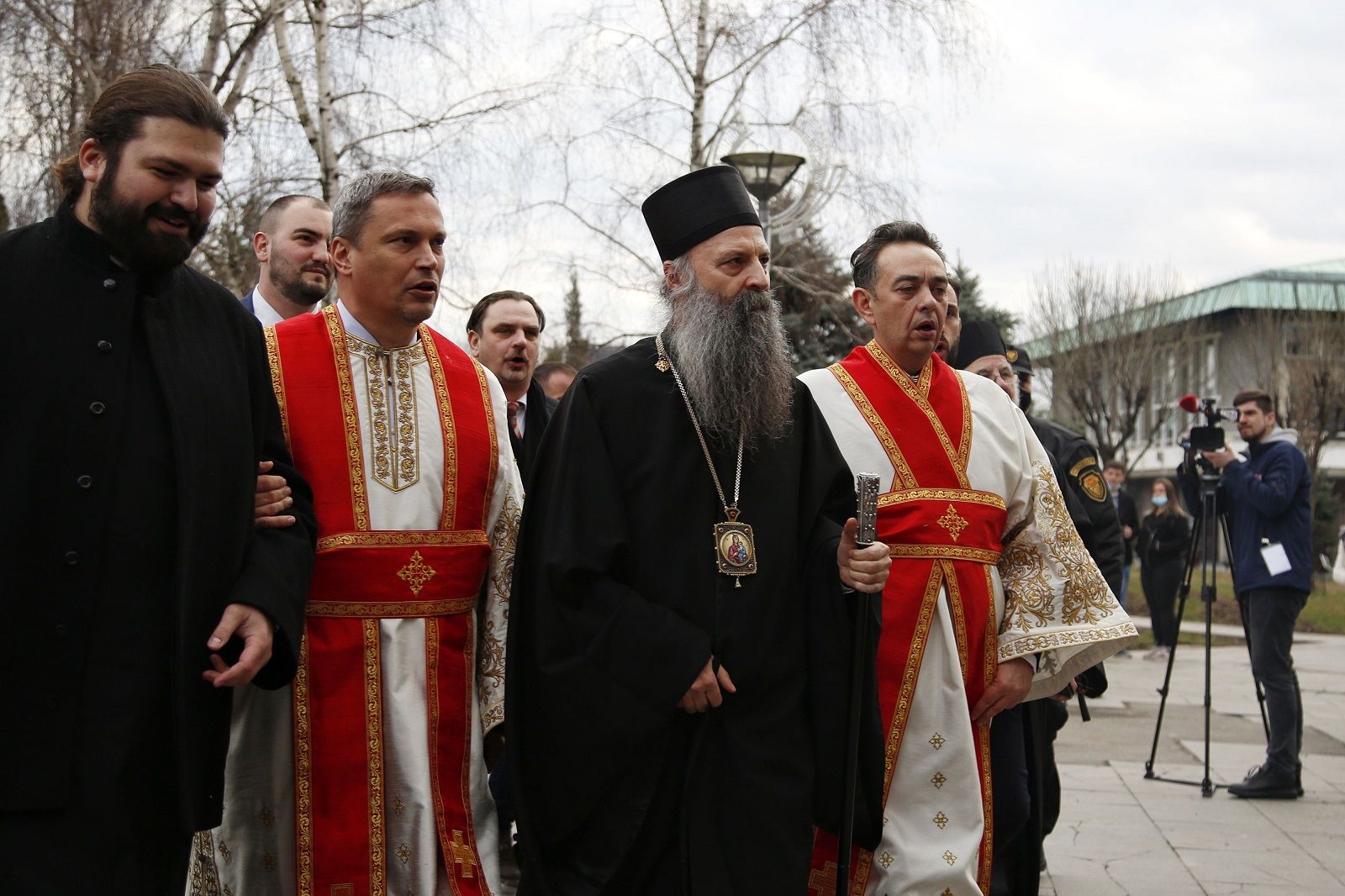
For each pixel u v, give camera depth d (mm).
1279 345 31562
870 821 3361
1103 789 7262
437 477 3391
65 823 2396
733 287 3285
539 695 3166
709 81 12414
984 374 5117
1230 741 8953
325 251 4539
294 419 3312
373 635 3258
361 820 3209
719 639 3137
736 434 3293
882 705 3637
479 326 5512
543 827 3174
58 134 10586
